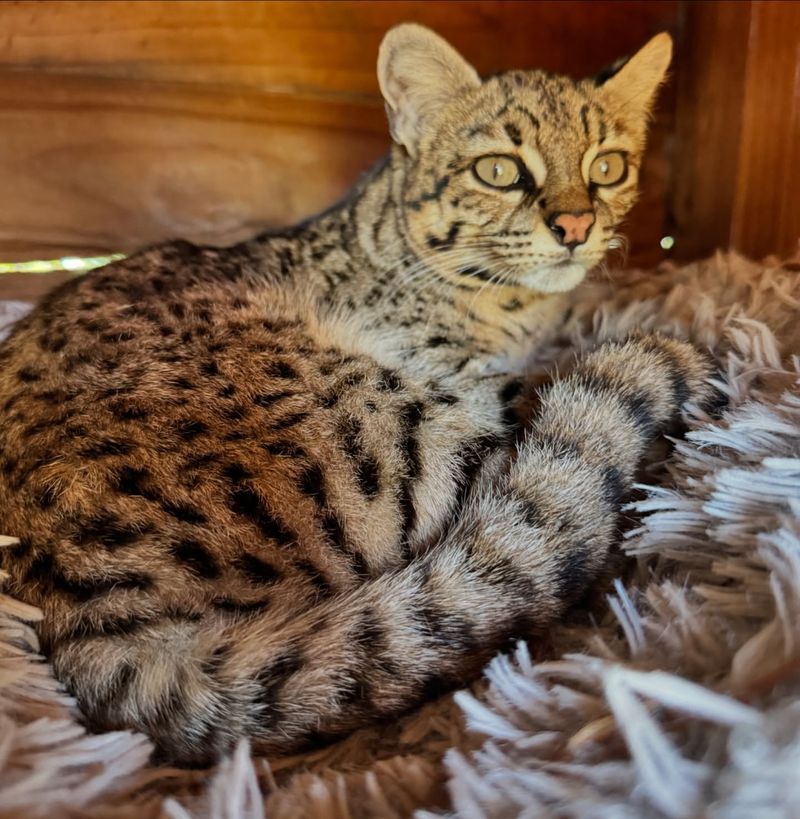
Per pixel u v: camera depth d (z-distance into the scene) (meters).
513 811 0.12
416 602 0.17
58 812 0.13
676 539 0.18
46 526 0.18
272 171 0.35
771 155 0.31
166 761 0.16
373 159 0.36
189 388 0.22
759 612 0.14
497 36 0.36
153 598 0.17
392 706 0.16
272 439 0.21
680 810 0.10
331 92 0.35
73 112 0.33
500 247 0.27
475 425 0.24
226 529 0.19
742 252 0.32
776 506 0.16
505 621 0.17
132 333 0.23
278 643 0.17
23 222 0.33
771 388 0.21
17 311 0.31
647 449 0.21
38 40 0.32
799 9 0.29
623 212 0.30
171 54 0.33
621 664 0.14
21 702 0.15
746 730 0.11
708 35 0.34
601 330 0.27
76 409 0.21
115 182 0.34
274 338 0.24
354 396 0.23
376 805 0.13
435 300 0.28
